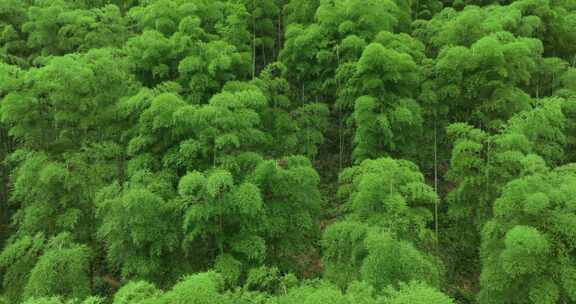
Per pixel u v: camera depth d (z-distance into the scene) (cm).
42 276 729
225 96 891
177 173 993
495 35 1252
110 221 794
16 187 923
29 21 1689
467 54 1153
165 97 910
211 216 834
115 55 1288
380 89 1162
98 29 1554
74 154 970
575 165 859
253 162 920
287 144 1277
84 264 796
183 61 1194
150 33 1295
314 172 910
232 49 1305
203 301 517
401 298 530
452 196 1077
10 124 1070
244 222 845
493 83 1156
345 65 1230
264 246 821
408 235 815
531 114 1020
